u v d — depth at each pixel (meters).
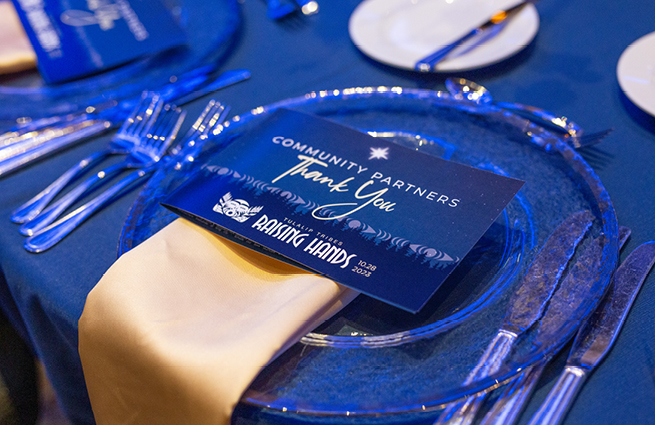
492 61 0.77
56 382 0.68
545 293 0.44
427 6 0.89
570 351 0.42
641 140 0.64
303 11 0.96
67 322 0.52
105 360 0.44
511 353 0.40
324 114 0.68
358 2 0.97
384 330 0.44
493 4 0.87
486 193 0.50
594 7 0.89
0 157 0.70
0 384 0.86
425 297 0.42
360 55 0.85
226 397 0.38
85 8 0.91
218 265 0.48
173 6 0.95
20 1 0.92
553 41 0.83
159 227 0.54
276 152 0.58
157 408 0.41
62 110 0.76
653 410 0.39
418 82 0.78
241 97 0.79
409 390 0.39
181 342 0.40
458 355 0.41
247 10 0.98
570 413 0.39
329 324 0.44
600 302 0.44
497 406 0.39
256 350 0.39
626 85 0.69
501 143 0.61
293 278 0.45
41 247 0.58
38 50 0.83
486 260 0.48
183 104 0.78
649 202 0.56
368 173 0.54
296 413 0.38
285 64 0.84
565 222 0.50
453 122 0.65
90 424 0.71
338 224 0.49
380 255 0.46
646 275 0.48
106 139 0.74
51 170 0.69
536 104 0.72
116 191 0.64
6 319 0.87
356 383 0.40
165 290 0.45
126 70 0.82
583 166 0.55
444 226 0.48
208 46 0.87
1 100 0.78
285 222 0.49
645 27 0.84
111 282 0.45
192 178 0.55
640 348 0.42
